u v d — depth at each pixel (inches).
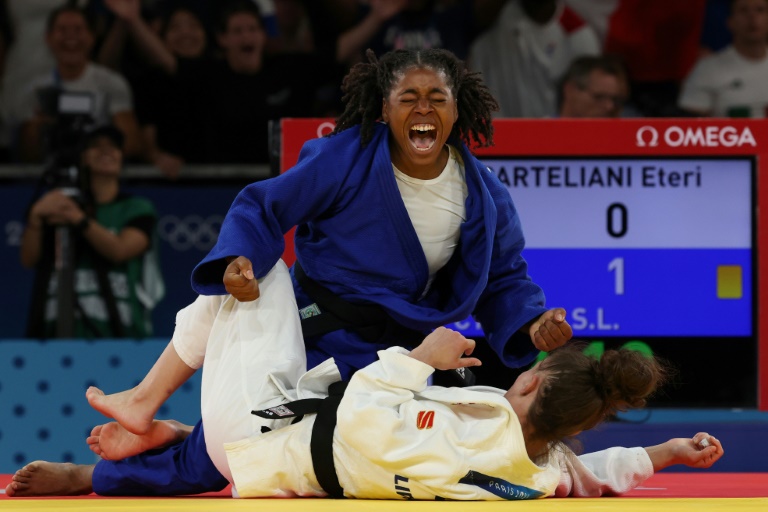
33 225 820.6
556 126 581.9
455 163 452.8
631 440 591.2
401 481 373.1
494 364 577.9
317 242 449.7
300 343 424.2
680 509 328.8
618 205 588.1
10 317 874.1
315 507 335.6
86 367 669.9
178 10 969.5
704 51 1013.8
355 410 371.2
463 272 456.1
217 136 973.2
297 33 992.9
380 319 443.2
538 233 585.3
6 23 973.2
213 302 428.8
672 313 590.9
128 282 836.0
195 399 661.9
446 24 999.0
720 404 592.7
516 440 371.6
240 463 392.8
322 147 442.3
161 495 436.1
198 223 893.8
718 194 590.9
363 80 447.5
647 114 1013.8
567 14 1002.7
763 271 591.2
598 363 381.7
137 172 943.7
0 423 665.0
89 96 864.3
